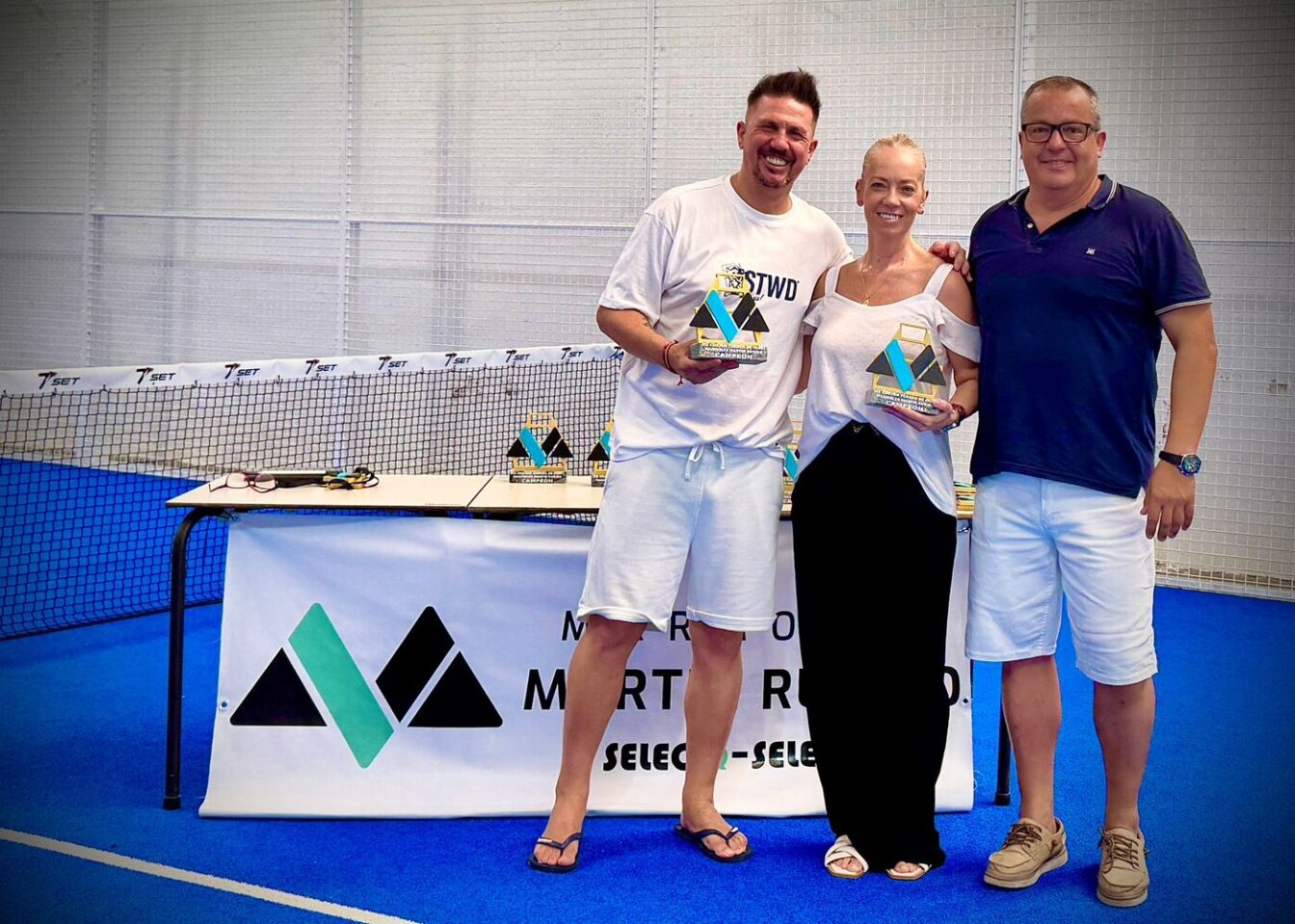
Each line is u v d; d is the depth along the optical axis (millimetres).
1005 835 3119
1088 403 2654
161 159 8172
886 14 6508
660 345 2711
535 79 7223
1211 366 2598
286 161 7859
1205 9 6004
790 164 2725
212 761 3104
